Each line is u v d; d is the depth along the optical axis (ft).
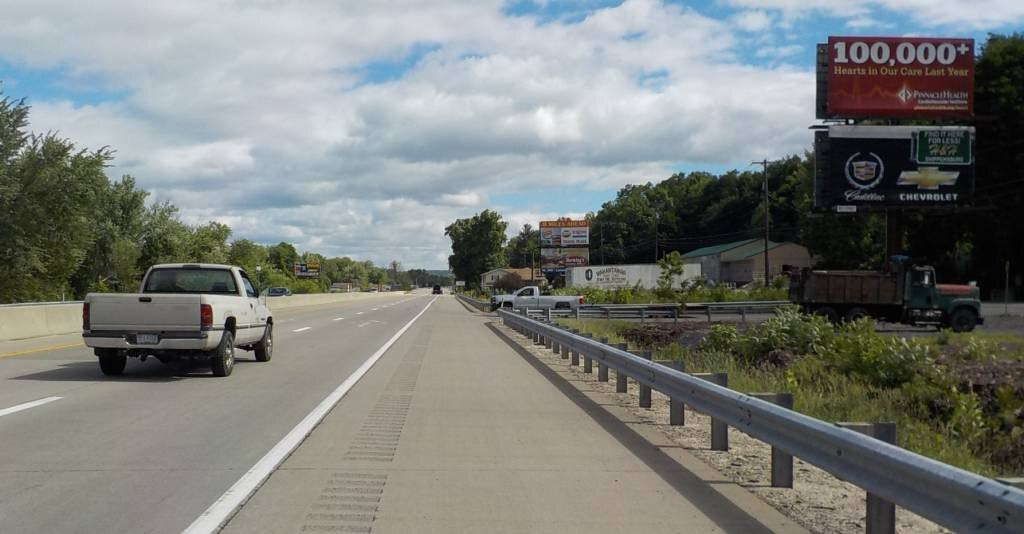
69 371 51.19
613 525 19.58
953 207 138.82
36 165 155.94
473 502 21.53
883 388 51.08
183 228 257.14
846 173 138.21
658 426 33.91
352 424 33.35
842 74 142.31
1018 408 45.47
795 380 48.26
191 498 21.59
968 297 109.81
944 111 142.51
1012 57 207.72
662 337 96.63
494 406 38.93
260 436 30.27
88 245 172.76
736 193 400.88
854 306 112.98
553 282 286.25
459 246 530.27
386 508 20.85
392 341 83.05
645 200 442.50
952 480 14.07
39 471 24.57
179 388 43.83
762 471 25.79
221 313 48.42
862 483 17.25
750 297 168.55
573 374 54.19
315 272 580.71
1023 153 202.49
